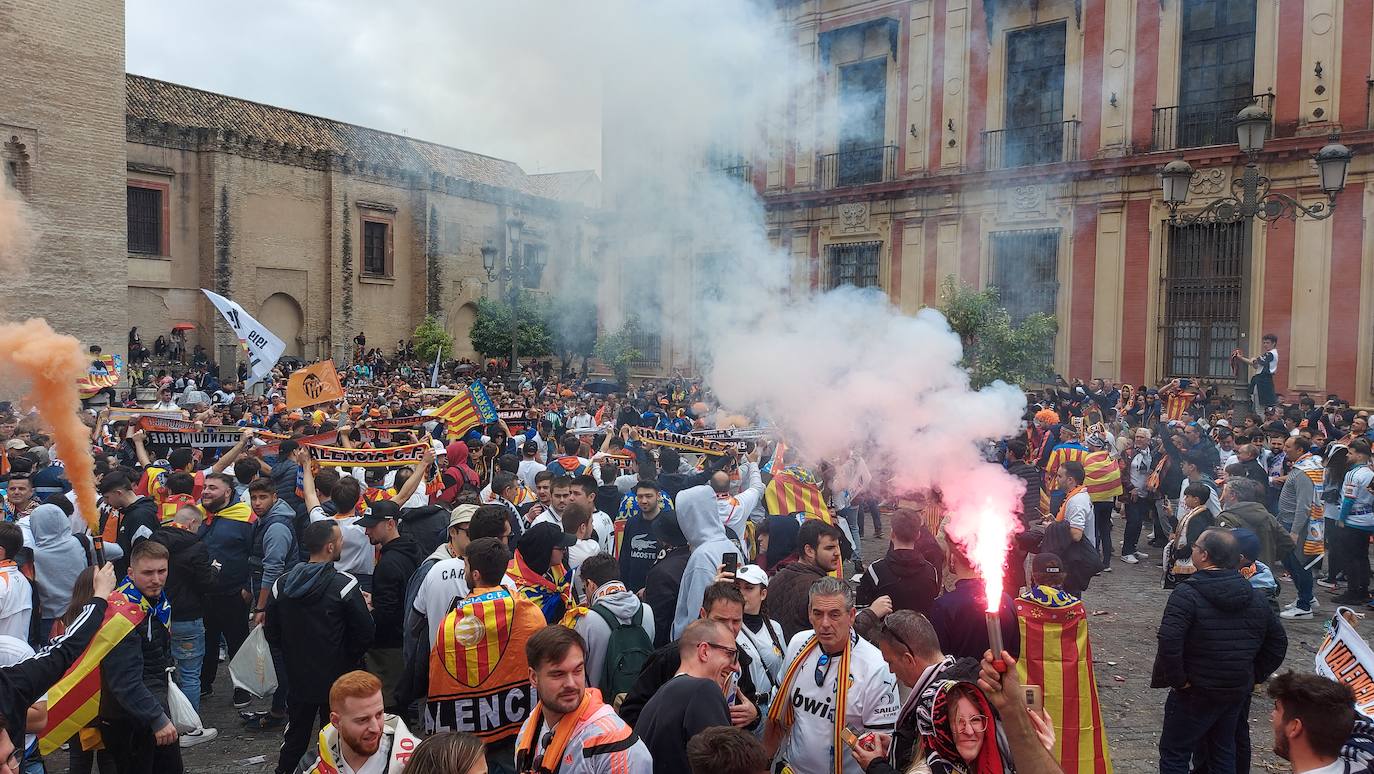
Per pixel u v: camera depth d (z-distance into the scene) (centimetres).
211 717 750
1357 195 1916
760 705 480
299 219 4106
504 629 483
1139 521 1327
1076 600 507
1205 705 532
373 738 375
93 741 513
